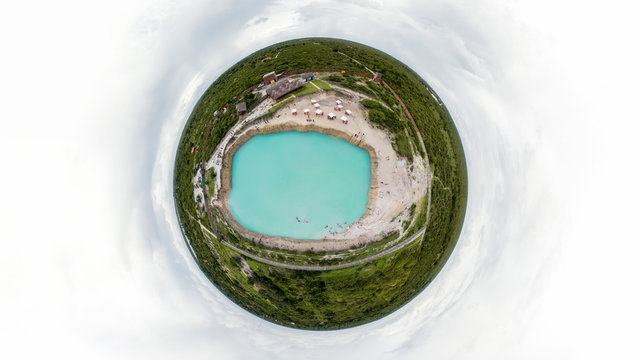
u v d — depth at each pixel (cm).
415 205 2783
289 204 2734
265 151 2869
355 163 2789
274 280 2769
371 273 2708
